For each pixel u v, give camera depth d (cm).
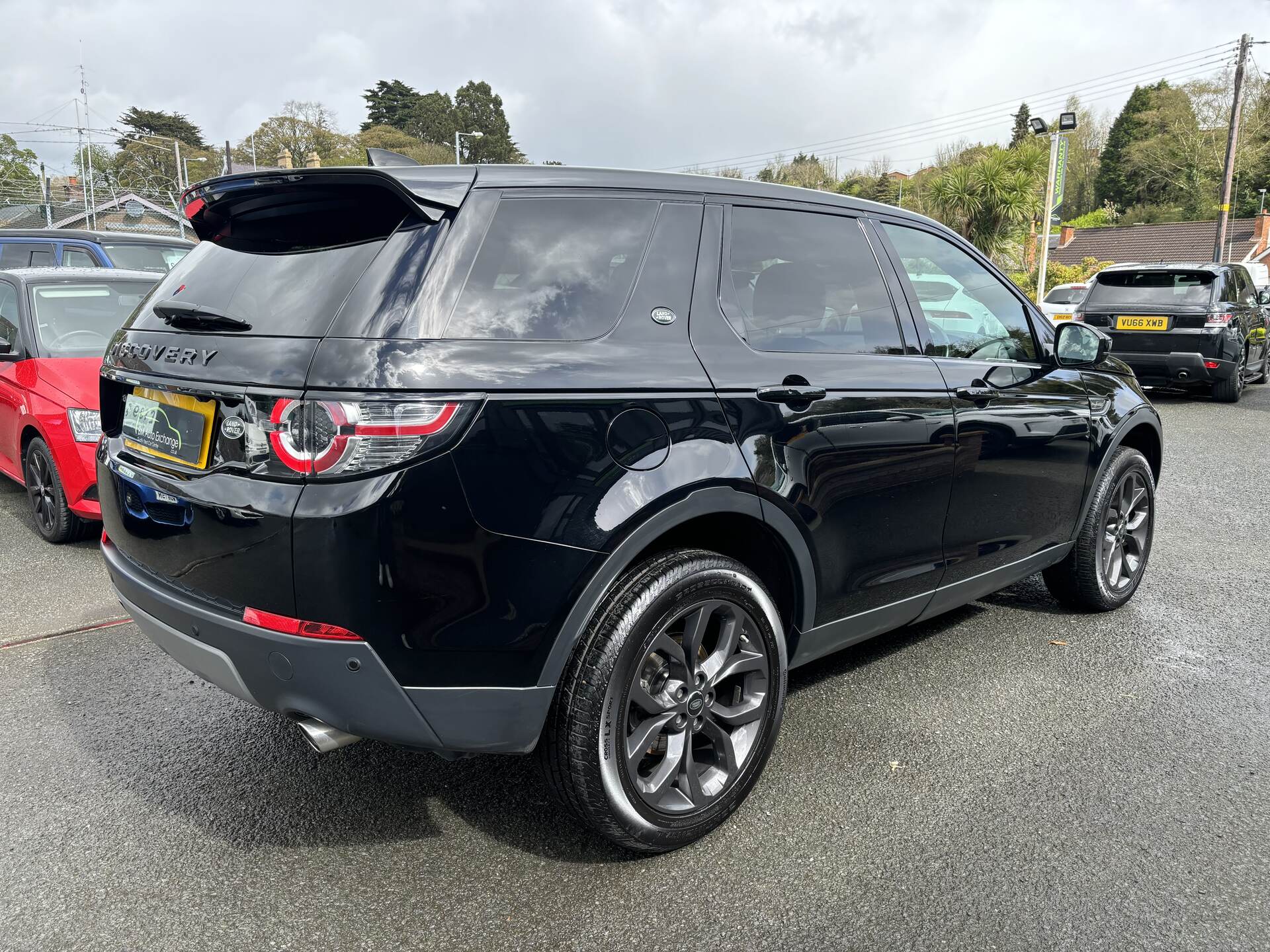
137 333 257
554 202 232
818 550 267
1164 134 6325
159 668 362
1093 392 389
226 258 248
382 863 238
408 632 198
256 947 207
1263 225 4994
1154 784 276
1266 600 442
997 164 2497
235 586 209
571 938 210
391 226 215
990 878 230
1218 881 229
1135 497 424
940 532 313
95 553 512
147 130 8788
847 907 220
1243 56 3175
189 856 241
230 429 210
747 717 255
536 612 209
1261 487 691
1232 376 1130
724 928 213
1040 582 473
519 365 208
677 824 237
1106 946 207
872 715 321
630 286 238
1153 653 377
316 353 198
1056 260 5603
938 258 339
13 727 313
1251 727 313
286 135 8100
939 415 303
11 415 539
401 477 192
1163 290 1139
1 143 7519
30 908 219
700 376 238
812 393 261
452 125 9744
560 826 255
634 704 230
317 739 213
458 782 279
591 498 213
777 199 282
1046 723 315
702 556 236
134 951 205
